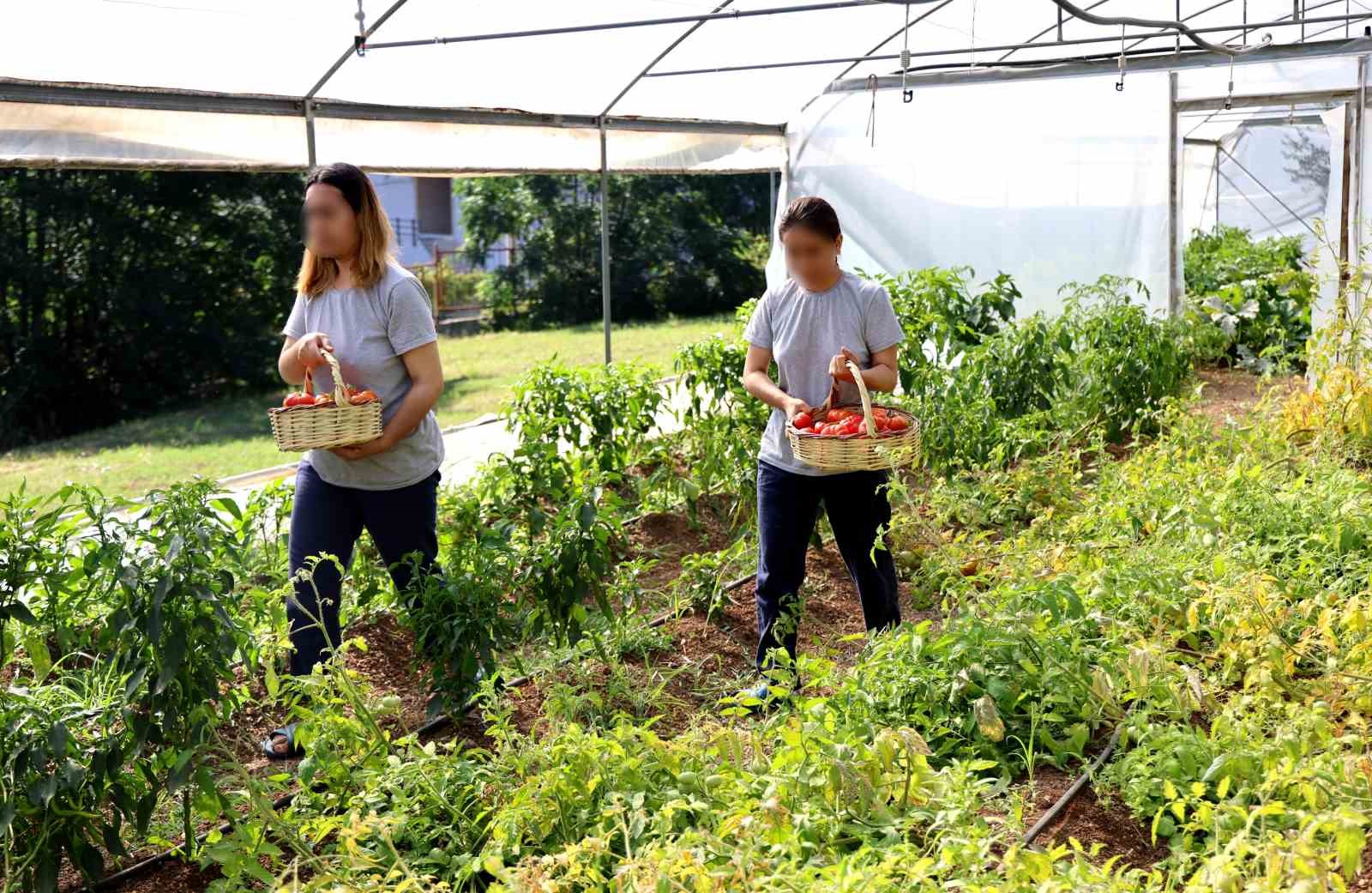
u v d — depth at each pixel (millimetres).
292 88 6797
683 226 26328
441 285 24734
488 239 25500
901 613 4789
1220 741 3047
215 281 17203
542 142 8609
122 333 16266
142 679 2943
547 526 5461
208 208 16844
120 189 16047
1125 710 3432
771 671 3764
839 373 3916
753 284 26594
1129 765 3066
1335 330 6867
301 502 3879
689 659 4684
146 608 2969
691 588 5102
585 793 2818
